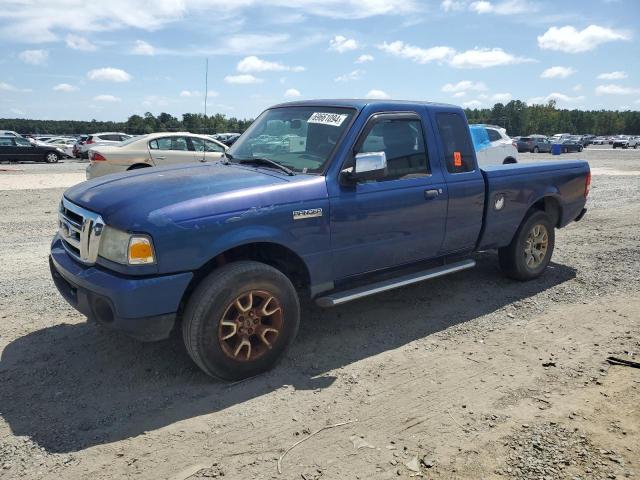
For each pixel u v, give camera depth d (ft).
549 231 20.01
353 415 10.85
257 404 11.25
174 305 11.12
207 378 12.34
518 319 16.25
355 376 12.54
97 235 11.27
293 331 12.88
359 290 14.19
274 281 12.26
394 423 10.59
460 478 8.96
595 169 78.79
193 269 11.21
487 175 17.25
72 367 12.78
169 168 14.65
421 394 11.74
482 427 10.46
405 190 14.78
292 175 13.35
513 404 11.35
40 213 33.76
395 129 14.93
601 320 16.19
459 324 15.81
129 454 9.52
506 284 19.63
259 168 14.12
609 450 9.73
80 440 9.93
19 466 9.15
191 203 11.34
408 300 17.83
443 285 19.45
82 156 102.47
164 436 10.07
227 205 11.63
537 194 19.11
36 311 16.30
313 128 14.58
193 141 45.80
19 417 10.66
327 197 13.11
